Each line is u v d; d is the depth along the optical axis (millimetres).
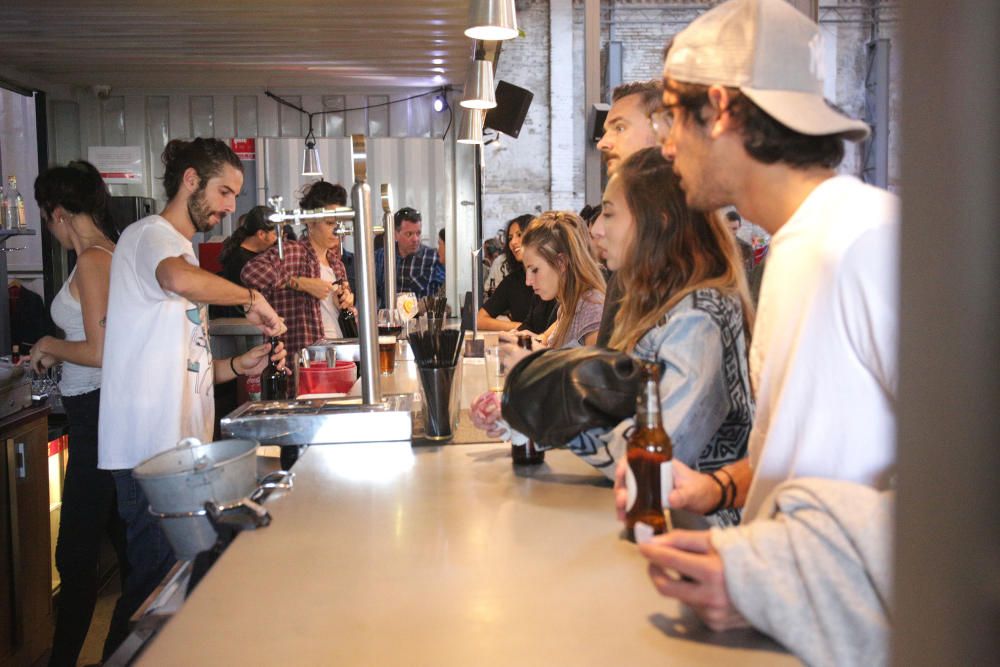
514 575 1137
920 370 376
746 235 9820
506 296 5656
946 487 368
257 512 1357
